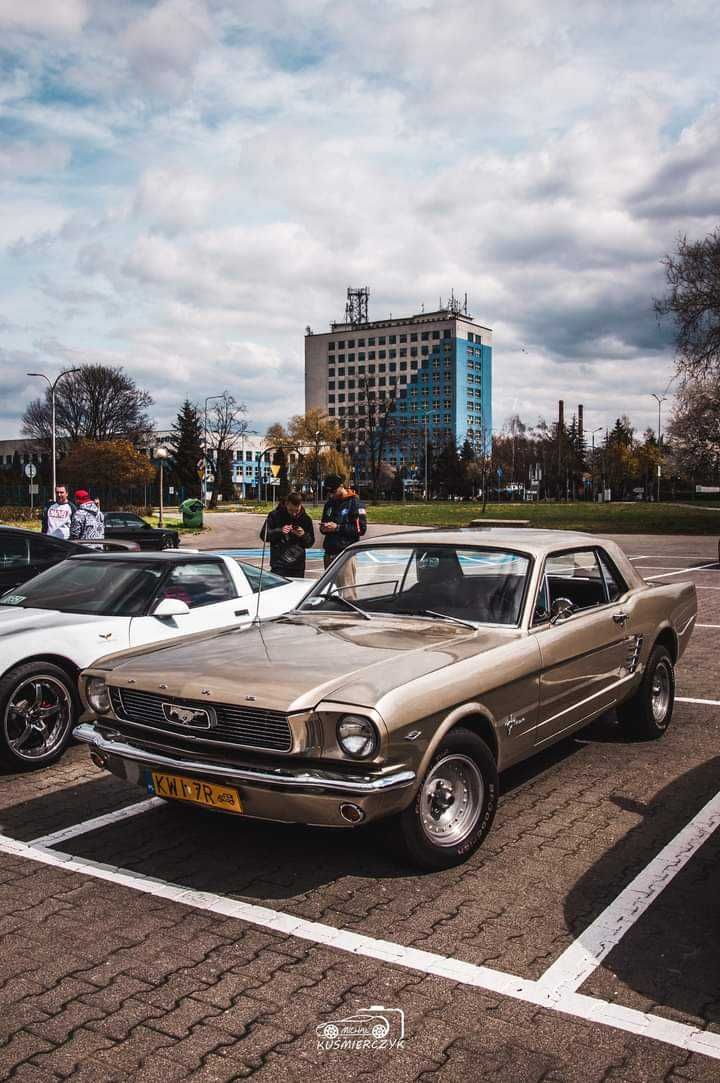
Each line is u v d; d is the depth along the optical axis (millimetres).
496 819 4703
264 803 3625
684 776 5406
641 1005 2939
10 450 129750
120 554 7223
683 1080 2557
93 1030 2814
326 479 10648
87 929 3502
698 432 43344
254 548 31391
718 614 12844
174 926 3527
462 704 3980
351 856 4230
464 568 5027
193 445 98562
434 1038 2756
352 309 188875
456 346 170250
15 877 4016
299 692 3684
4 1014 2908
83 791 5281
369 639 4445
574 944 3354
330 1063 2637
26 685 5660
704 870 4039
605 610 5496
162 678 4031
